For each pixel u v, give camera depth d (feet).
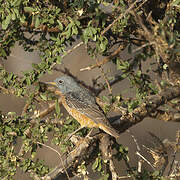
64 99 42.55
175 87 38.55
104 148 36.04
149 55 40.06
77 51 57.67
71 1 37.09
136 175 34.45
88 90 43.21
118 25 35.86
